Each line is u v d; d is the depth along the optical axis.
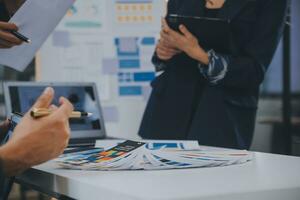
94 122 1.89
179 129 1.91
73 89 1.90
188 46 1.82
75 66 2.81
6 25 1.26
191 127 1.86
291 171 0.86
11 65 1.33
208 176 0.80
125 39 2.86
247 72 1.81
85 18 2.82
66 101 0.88
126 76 2.87
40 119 0.82
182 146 1.09
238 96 1.87
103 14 2.84
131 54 2.87
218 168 0.90
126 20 2.86
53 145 0.82
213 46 1.85
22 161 0.80
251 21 1.85
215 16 1.93
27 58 1.34
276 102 3.36
